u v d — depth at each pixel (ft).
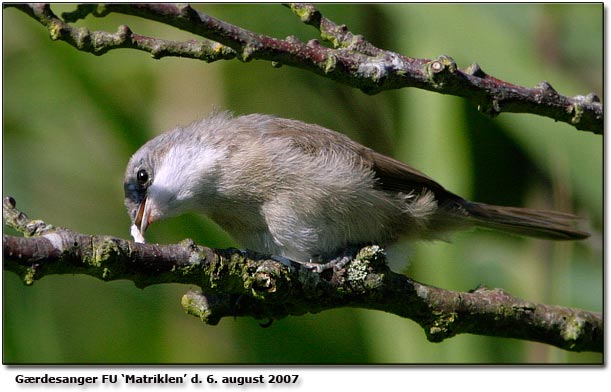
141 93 36.86
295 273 25.21
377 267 26.53
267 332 35.94
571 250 36.83
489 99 25.07
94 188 36.65
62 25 22.45
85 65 36.27
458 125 35.83
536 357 35.22
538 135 36.70
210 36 22.82
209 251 23.17
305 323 35.83
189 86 37.09
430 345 33.76
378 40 37.35
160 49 23.20
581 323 27.63
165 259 22.30
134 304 36.06
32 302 34.24
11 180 35.96
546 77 35.86
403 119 37.52
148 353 35.58
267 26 37.42
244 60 23.22
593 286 36.70
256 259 23.91
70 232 21.15
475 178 39.01
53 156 36.47
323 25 26.04
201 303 26.89
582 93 36.24
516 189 39.17
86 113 36.63
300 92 38.58
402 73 24.43
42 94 36.35
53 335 34.30
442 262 35.50
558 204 37.70
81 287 35.50
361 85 24.27
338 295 26.30
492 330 27.43
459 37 35.45
